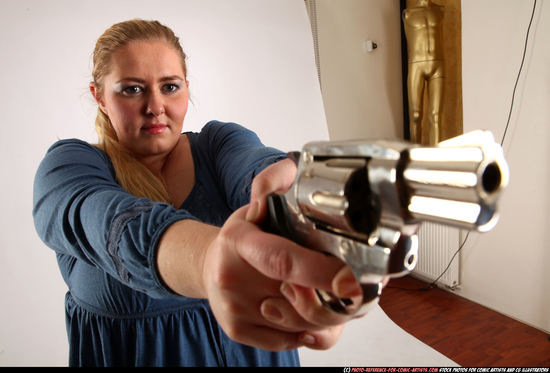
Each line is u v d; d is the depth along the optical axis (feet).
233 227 1.52
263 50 7.29
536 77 6.72
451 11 8.14
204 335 2.95
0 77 5.83
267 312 1.52
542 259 6.97
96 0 6.22
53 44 6.04
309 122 7.64
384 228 1.27
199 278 1.70
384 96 9.46
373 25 9.05
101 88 3.01
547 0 6.39
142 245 1.90
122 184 2.93
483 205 1.03
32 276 6.01
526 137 7.00
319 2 8.42
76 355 3.16
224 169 2.97
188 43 6.79
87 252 2.29
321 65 8.59
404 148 1.18
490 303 7.98
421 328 7.48
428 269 9.07
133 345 2.88
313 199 1.42
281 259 1.34
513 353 6.52
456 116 8.32
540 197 6.91
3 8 5.76
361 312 1.37
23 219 6.00
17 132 5.95
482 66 7.64
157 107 2.90
